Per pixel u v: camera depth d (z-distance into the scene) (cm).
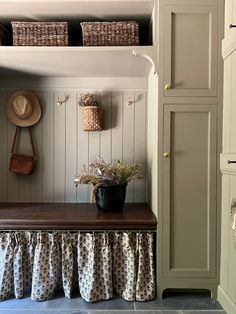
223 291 199
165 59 204
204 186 207
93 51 211
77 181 234
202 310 196
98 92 273
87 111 260
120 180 234
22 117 268
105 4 205
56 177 275
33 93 271
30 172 269
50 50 212
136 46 208
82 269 207
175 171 207
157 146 207
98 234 208
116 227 207
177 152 207
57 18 226
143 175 275
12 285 210
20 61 230
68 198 275
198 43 204
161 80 204
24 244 210
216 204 207
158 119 206
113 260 209
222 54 203
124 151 275
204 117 206
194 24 204
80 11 214
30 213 229
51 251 206
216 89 205
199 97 205
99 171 233
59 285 215
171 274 208
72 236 209
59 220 208
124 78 272
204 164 207
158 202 207
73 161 275
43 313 191
